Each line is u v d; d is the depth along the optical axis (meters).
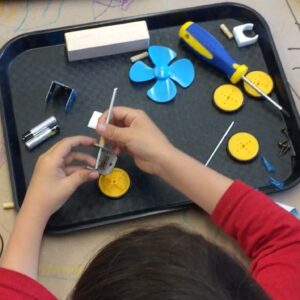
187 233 0.29
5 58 0.56
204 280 0.25
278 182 0.52
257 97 0.56
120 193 0.51
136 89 0.56
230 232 0.48
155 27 0.59
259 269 0.44
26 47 0.57
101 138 0.50
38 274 0.47
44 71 0.56
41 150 0.53
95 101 0.55
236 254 0.49
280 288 0.42
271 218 0.46
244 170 0.53
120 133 0.49
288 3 0.62
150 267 0.26
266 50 0.59
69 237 0.49
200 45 0.56
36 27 0.58
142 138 0.49
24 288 0.41
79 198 0.50
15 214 0.50
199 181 0.48
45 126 0.53
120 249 0.27
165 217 0.51
